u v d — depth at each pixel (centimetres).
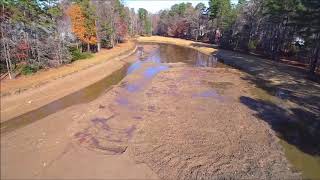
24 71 3603
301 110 2869
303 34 4541
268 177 1741
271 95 3378
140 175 1739
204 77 4266
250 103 3059
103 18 6384
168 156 1947
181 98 3167
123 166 1823
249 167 1838
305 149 2100
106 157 1922
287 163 1897
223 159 1922
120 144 2105
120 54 6147
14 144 2066
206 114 2694
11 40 3438
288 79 4056
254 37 6819
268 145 2123
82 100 3106
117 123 2466
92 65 4625
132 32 11844
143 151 2008
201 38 10612
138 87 3600
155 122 2489
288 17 5209
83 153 1967
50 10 4181
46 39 4062
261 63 5194
